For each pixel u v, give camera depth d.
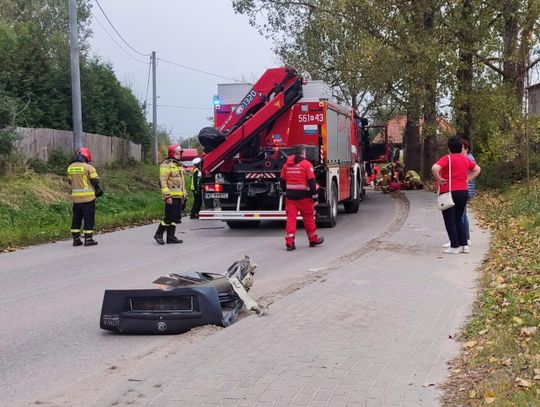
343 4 23.61
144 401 4.55
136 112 38.19
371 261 10.11
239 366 5.25
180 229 16.78
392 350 5.62
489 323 6.20
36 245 14.02
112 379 5.34
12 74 26.33
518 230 12.48
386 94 27.75
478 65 23.69
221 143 15.23
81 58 31.31
